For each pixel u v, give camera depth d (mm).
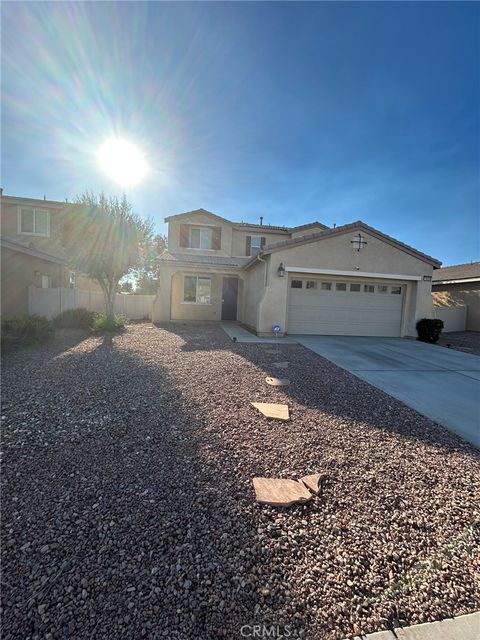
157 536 2314
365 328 13328
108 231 12125
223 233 18734
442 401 5531
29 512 2510
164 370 6750
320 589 1962
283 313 12359
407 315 13383
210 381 6086
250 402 5070
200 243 18594
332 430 4207
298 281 12812
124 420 4219
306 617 1797
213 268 16078
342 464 3393
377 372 7375
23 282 14141
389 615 1830
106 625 1703
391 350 10258
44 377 6012
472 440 4102
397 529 2488
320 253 12422
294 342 11148
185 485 2916
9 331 9188
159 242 24078
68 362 7223
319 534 2406
